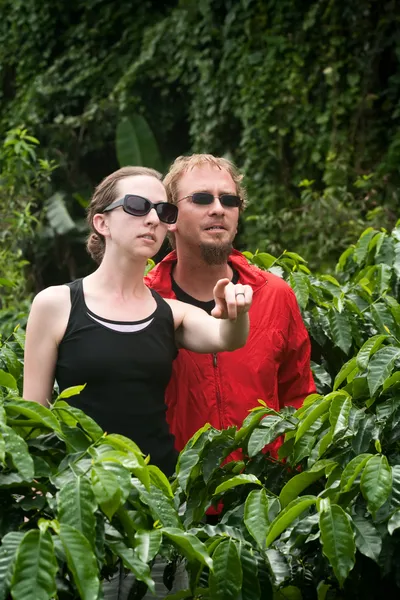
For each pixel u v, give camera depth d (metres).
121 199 2.84
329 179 9.34
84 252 11.83
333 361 3.80
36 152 11.82
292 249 9.50
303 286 3.67
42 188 11.23
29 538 1.84
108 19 12.02
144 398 2.79
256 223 9.84
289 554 2.44
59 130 11.88
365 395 2.63
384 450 2.53
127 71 11.73
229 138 10.82
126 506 2.16
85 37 12.14
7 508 2.07
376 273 3.90
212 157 3.34
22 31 12.57
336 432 2.43
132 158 11.33
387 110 9.41
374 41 9.41
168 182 3.35
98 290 2.86
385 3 9.33
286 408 2.79
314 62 9.77
